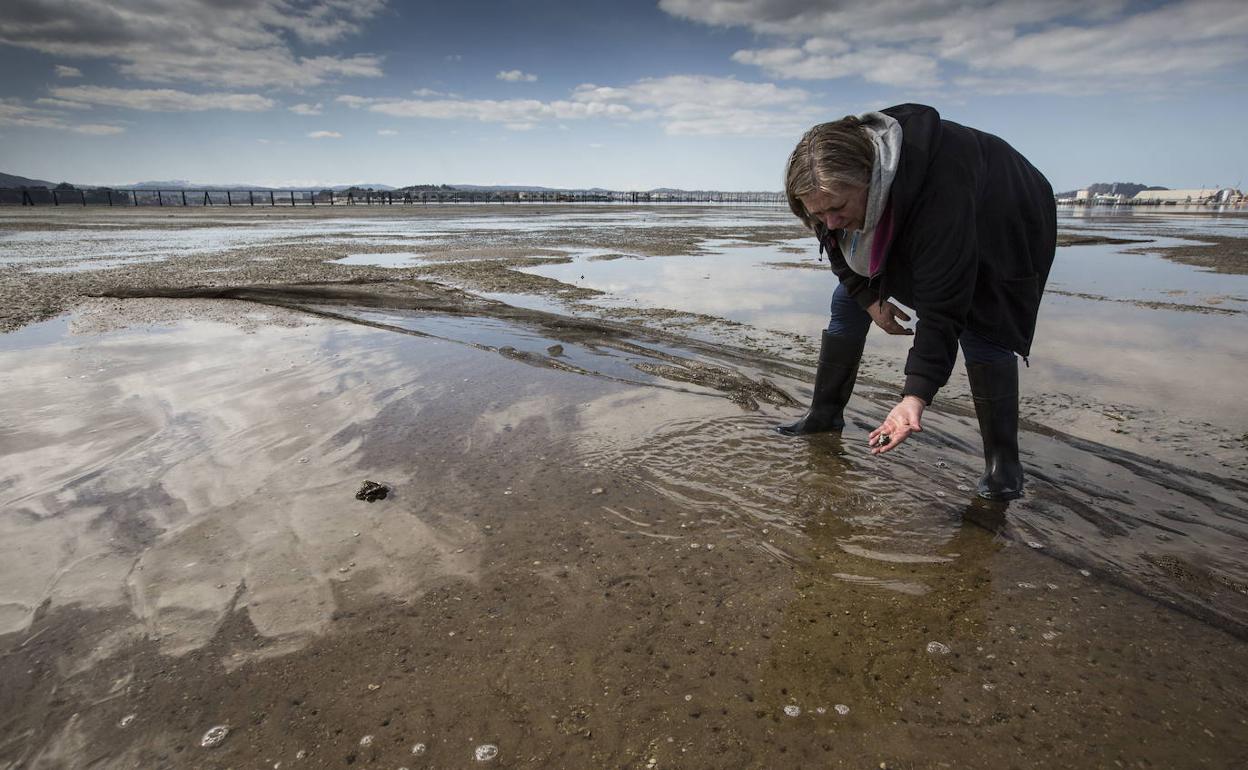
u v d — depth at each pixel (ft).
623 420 10.93
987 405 8.17
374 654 5.39
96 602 5.97
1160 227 76.33
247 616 5.83
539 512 7.78
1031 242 7.13
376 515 7.64
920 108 6.47
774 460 9.41
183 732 4.60
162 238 50.80
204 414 10.84
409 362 14.33
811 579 6.53
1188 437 10.40
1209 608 6.13
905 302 7.44
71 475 8.53
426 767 4.34
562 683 5.10
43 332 16.72
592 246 46.88
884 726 4.72
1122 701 4.96
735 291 25.96
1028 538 7.36
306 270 29.71
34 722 4.65
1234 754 4.47
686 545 7.12
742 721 4.75
